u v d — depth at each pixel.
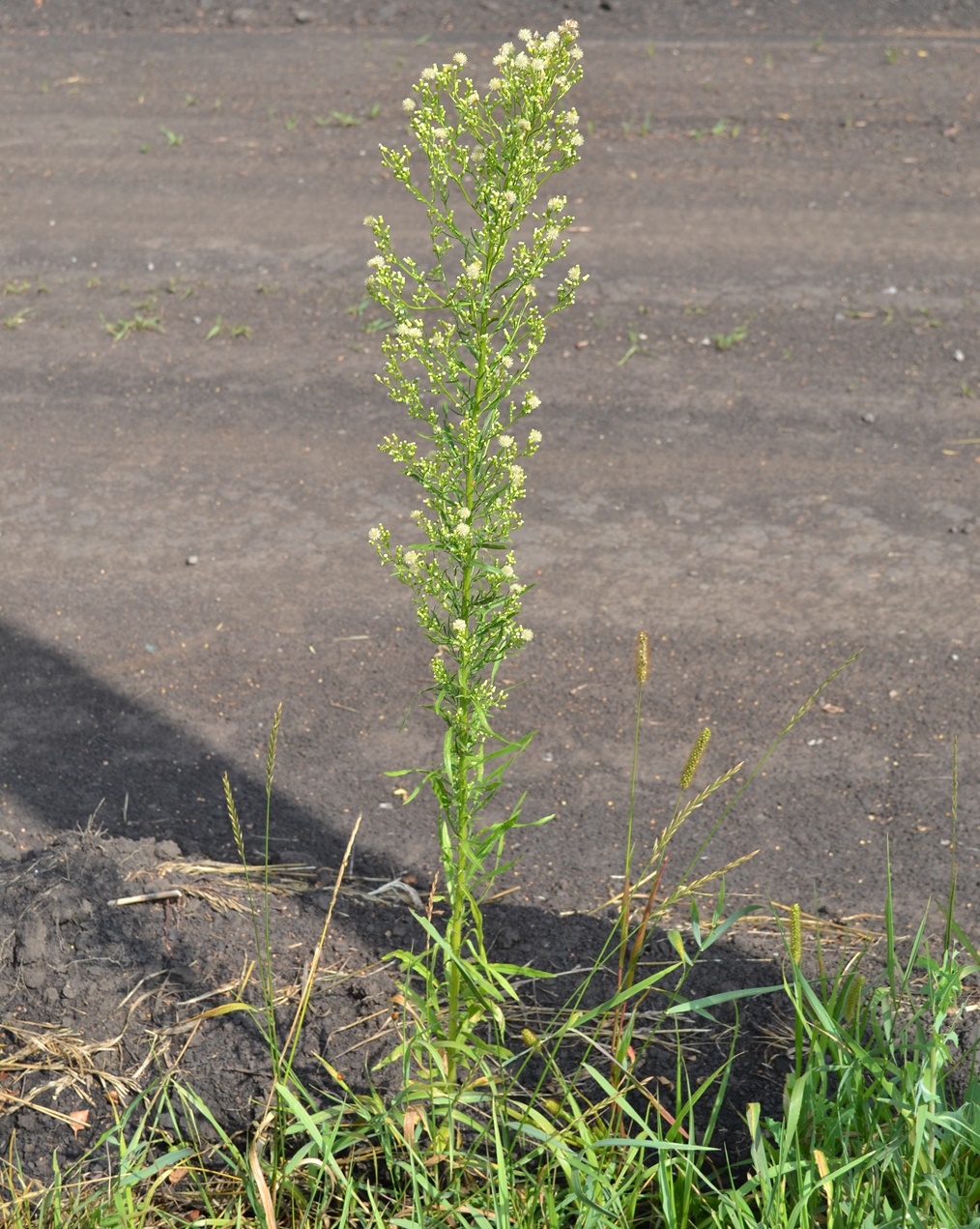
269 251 7.19
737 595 4.70
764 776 3.89
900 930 3.27
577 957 3.16
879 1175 2.42
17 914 3.06
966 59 9.38
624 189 7.82
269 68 9.56
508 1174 2.50
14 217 7.61
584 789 3.86
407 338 2.28
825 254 7.04
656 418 5.78
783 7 10.33
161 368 6.20
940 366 6.06
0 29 10.45
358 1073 2.75
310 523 5.13
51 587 4.77
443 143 2.28
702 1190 2.59
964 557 4.84
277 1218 2.54
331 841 3.67
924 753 3.95
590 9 10.36
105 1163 2.62
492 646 2.38
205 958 3.02
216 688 4.29
